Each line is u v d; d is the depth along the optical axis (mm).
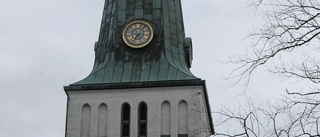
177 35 49625
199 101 45406
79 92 46750
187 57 49188
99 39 50062
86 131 45938
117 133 45219
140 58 47906
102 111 46250
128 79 46750
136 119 45406
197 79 45969
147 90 46156
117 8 50156
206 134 46375
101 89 46562
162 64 47500
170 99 45750
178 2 51875
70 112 46344
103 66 47969
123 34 48594
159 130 44938
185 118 45250
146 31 48562
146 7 49906
